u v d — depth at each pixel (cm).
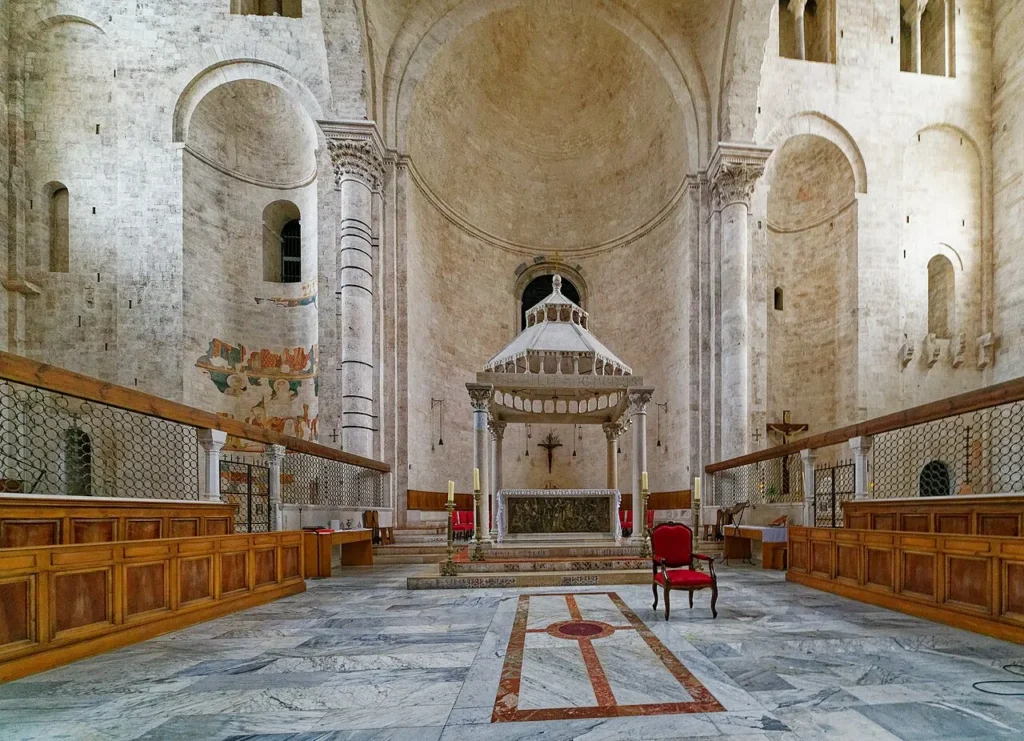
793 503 983
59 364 1400
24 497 452
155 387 1412
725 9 1452
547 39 1747
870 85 1681
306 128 1572
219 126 1555
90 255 1434
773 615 570
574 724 306
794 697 343
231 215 1577
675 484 1580
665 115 1695
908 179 1686
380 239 1426
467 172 1819
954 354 1614
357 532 1015
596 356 1025
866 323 1595
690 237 1549
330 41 1352
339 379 1434
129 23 1479
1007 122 1669
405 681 377
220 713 326
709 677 380
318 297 1455
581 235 1997
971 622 502
